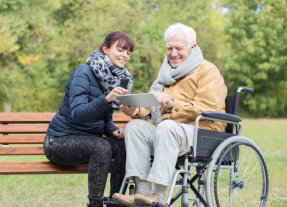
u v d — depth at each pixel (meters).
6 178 5.46
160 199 2.80
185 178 2.77
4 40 20.78
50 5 23.53
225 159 2.90
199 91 3.03
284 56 25.81
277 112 27.28
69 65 21.98
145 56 19.86
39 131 3.61
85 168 3.18
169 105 2.99
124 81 2.94
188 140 2.83
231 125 3.13
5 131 3.58
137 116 3.28
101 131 3.18
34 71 23.33
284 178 5.39
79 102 2.95
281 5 26.42
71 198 4.46
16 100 22.42
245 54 25.77
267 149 8.52
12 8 22.31
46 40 23.16
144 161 2.91
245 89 3.17
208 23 24.75
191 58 3.13
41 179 5.42
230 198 3.02
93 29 21.52
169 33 3.17
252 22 26.45
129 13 21.44
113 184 3.18
